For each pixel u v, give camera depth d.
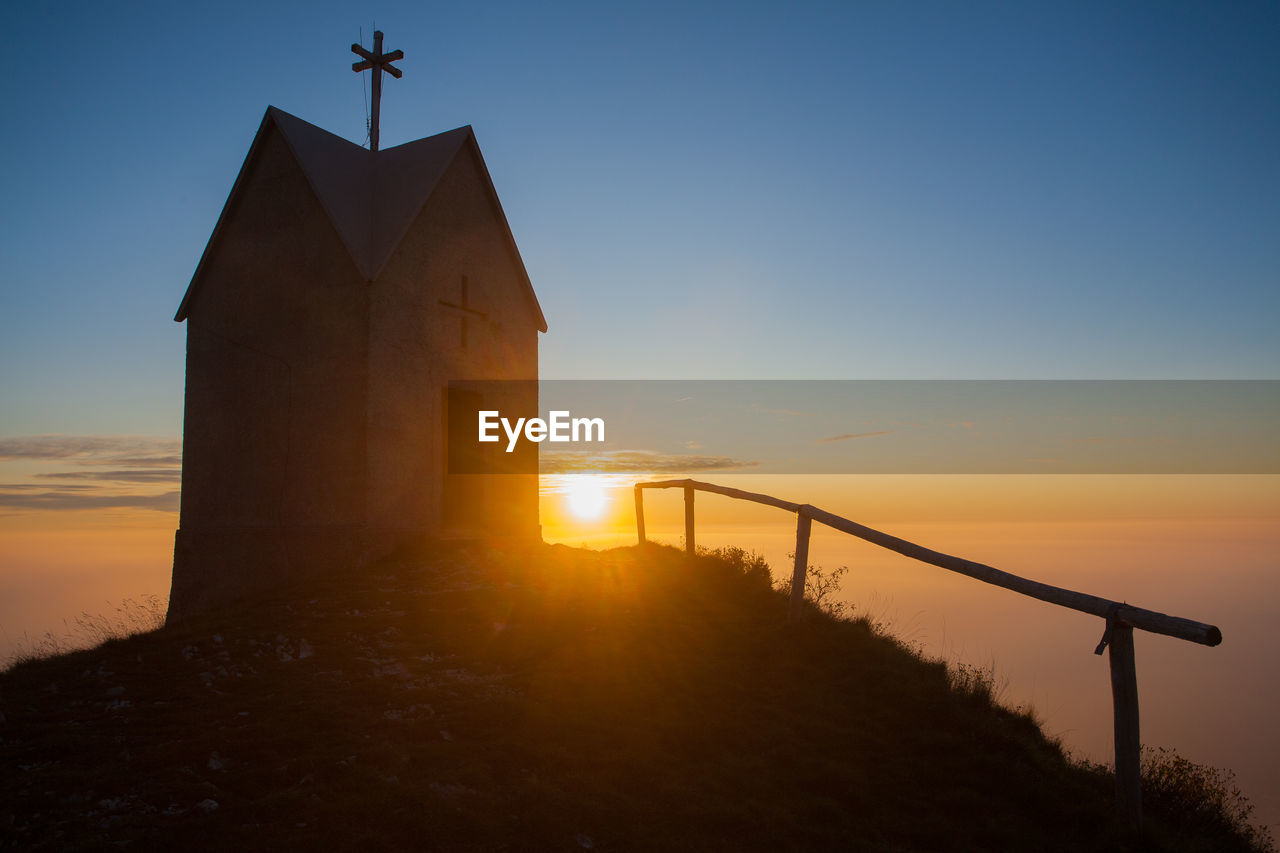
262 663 7.39
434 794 4.70
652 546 13.66
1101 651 5.34
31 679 6.99
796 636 8.23
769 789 5.27
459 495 13.97
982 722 6.45
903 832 4.90
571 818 4.61
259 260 13.48
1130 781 5.14
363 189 13.90
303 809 4.45
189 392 14.17
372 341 12.10
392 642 8.14
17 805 4.38
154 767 4.97
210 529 13.47
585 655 7.76
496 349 15.00
